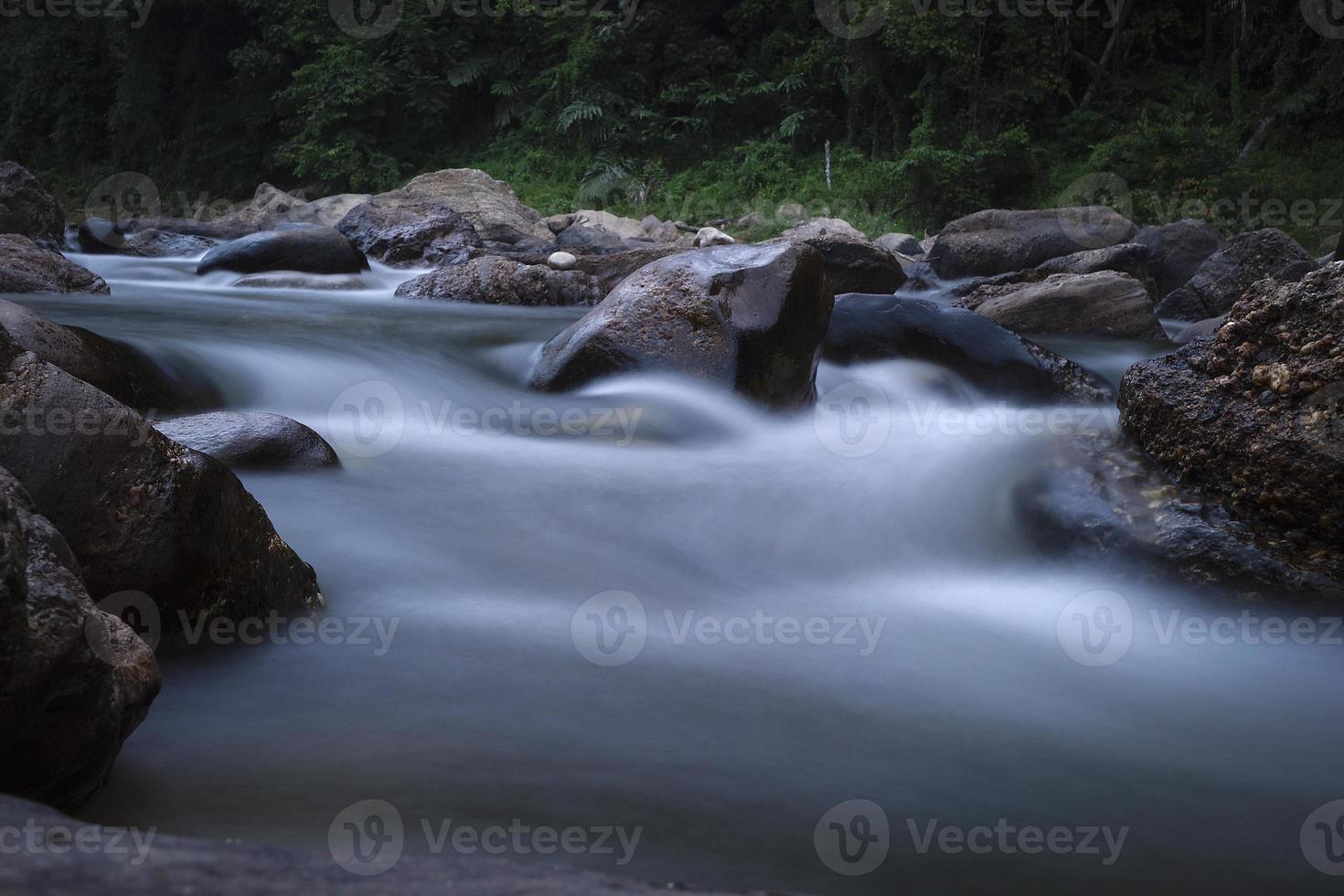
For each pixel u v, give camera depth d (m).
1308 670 3.72
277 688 3.10
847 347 7.95
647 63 31.83
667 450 6.02
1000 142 24.97
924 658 3.71
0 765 2.15
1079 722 3.25
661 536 4.76
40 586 2.21
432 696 3.11
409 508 4.73
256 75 34.47
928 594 4.42
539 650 3.53
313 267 14.12
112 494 3.13
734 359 6.68
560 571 4.32
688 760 2.80
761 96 30.53
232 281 13.96
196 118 37.06
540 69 33.38
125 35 37.12
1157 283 15.39
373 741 2.78
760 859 2.31
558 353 7.31
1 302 5.52
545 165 30.48
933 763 2.89
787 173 27.56
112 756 2.37
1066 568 4.46
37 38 40.09
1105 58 27.97
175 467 3.26
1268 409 4.39
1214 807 2.74
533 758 2.74
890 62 27.91
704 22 32.81
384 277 15.01
